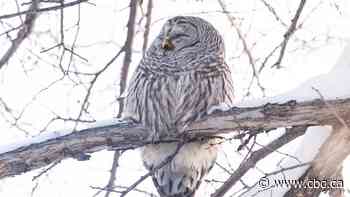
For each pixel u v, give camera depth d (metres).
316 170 7.73
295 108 7.00
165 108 8.41
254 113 7.15
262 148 7.53
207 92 8.46
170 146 8.48
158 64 8.52
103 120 7.69
